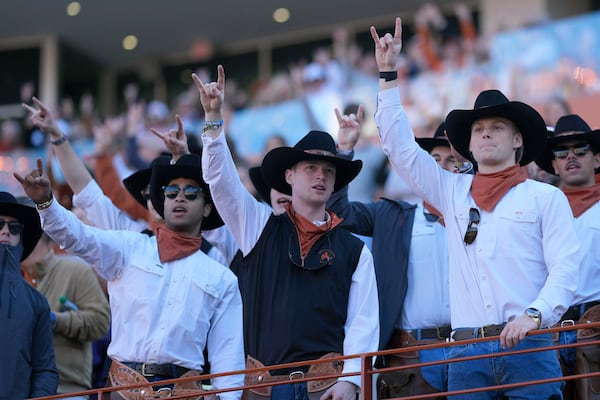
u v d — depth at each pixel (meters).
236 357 13.12
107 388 12.53
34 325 13.50
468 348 11.84
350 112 20.38
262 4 45.50
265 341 12.84
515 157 12.75
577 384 13.69
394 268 14.62
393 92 12.58
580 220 14.38
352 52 37.00
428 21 40.25
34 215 14.26
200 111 39.78
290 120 36.28
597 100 27.12
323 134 13.73
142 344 12.78
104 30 48.25
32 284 16.08
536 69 32.34
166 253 13.27
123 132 31.64
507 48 33.00
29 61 48.94
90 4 46.44
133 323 12.92
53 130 16.14
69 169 16.14
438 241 14.67
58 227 12.74
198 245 13.49
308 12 45.50
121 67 50.28
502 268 11.80
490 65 33.03
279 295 12.90
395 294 14.47
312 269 12.90
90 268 16.23
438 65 34.00
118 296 13.10
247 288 13.12
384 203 15.36
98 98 49.91
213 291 13.19
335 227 13.33
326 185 13.36
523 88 31.95
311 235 13.12
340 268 12.98
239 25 47.09
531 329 10.96
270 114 36.66
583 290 13.95
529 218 11.86
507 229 11.88
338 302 12.93
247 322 13.06
